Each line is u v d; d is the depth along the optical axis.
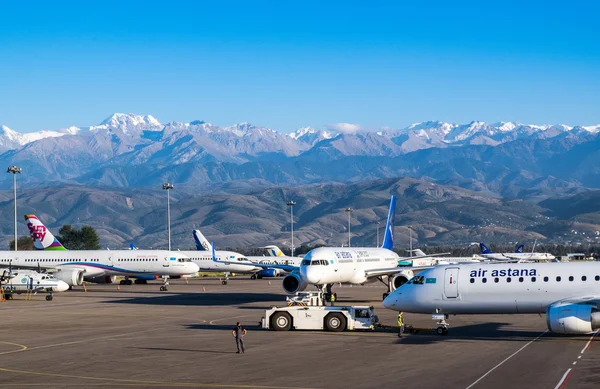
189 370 36.16
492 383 31.78
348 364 37.34
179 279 148.00
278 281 136.75
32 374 35.56
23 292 87.25
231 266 140.75
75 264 115.00
